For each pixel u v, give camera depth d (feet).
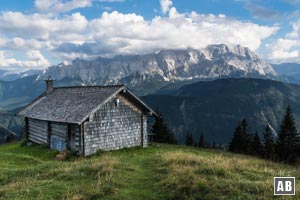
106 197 50.62
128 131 133.49
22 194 53.52
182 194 49.52
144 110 139.95
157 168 68.80
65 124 126.21
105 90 129.80
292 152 239.09
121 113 130.82
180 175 57.47
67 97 144.15
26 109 161.17
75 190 53.52
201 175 57.16
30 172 73.26
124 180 59.57
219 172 59.36
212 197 46.96
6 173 74.08
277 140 253.24
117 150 127.75
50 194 52.75
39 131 149.07
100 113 123.13
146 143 140.46
